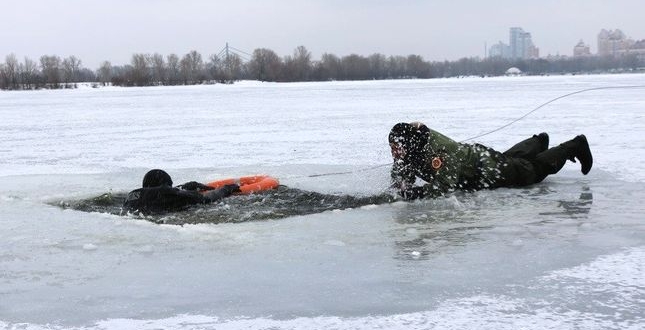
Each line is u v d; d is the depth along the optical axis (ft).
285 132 52.70
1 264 15.28
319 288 13.28
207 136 50.31
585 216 19.40
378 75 438.40
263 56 391.04
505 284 13.26
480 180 24.02
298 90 188.85
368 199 22.70
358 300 12.55
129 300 12.72
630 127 49.01
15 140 50.29
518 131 48.34
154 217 20.40
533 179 24.82
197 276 14.14
